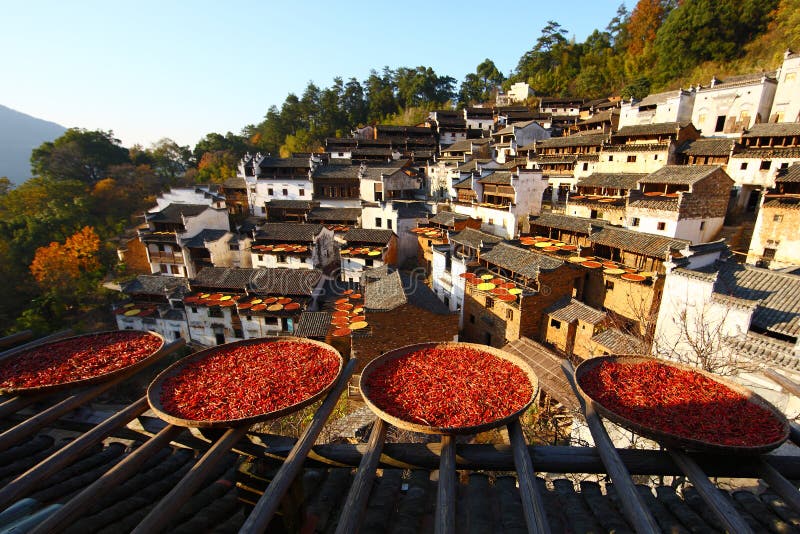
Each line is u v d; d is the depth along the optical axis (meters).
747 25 57.66
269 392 6.66
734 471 5.64
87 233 57.00
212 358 8.12
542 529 4.33
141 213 71.06
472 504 6.62
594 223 32.72
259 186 64.25
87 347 8.29
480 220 45.34
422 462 6.43
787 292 18.00
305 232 47.53
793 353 14.00
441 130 86.38
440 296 38.19
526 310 27.09
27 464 6.62
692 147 38.59
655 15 78.19
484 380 7.40
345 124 107.62
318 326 31.38
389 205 51.06
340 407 23.55
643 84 68.19
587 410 6.54
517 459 5.66
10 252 51.75
